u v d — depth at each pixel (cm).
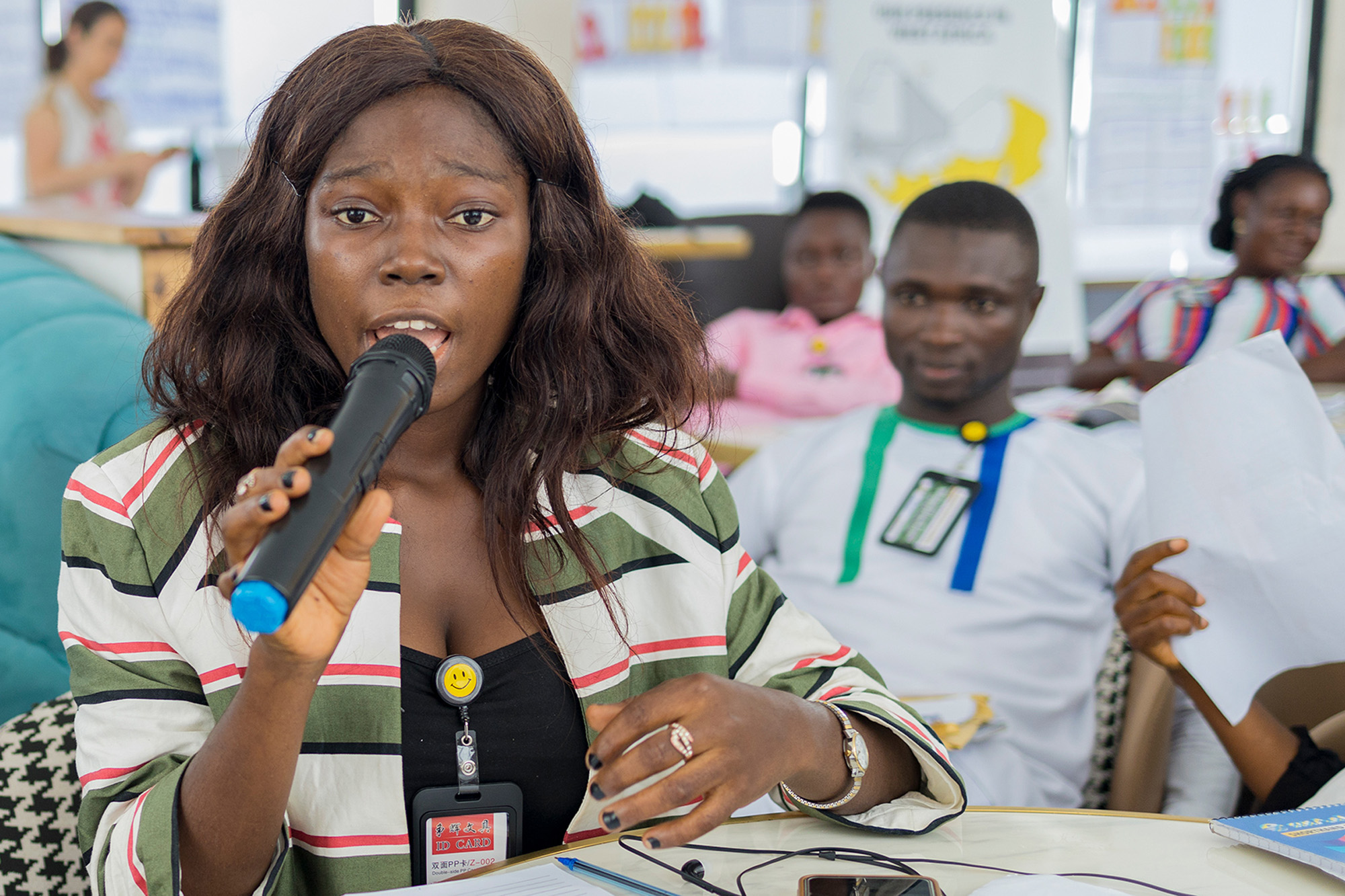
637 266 89
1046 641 160
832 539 177
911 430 181
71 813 103
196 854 64
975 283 173
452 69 73
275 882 69
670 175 457
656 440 93
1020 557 164
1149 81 430
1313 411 112
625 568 88
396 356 58
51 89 391
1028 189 273
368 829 75
